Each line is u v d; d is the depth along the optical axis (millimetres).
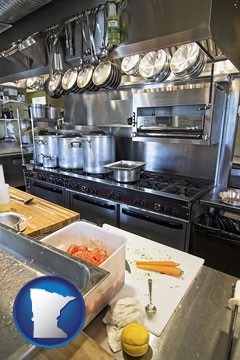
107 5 1032
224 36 919
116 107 2770
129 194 2000
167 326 662
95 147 2334
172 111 2021
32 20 1398
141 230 1976
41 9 1327
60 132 3096
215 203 1643
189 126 1884
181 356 578
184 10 847
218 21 849
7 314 597
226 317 698
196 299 771
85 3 1145
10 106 4441
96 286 596
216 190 1961
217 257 1636
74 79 1539
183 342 615
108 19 1002
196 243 1702
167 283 846
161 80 1797
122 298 759
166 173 2533
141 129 2150
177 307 735
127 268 930
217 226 1768
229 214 1767
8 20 1339
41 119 3525
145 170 2668
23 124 3961
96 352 488
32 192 3004
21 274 757
